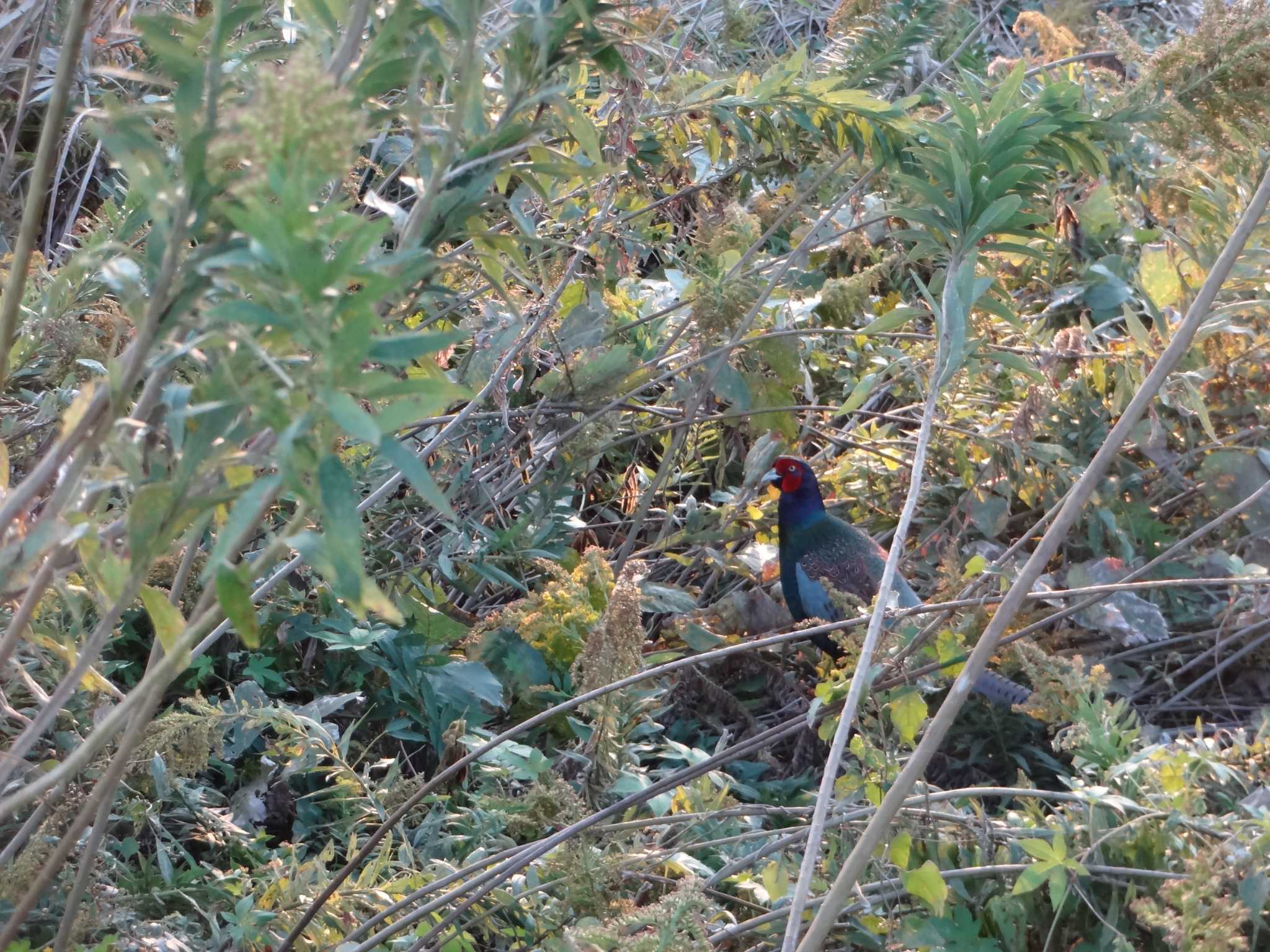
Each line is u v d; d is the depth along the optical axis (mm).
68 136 3785
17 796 1335
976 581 3381
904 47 4035
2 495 1679
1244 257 3170
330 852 2822
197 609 1418
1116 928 2506
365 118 1155
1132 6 6832
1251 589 4203
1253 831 2580
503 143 1558
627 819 3021
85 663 1361
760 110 3873
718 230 4223
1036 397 4332
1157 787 2684
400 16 1375
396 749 3799
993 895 2713
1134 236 5086
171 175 1416
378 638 3600
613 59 1636
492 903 2658
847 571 4418
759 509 4941
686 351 4660
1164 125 2898
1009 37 6164
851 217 5535
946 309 2432
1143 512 4523
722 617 4609
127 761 1622
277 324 1084
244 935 2570
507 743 3393
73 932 2258
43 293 2770
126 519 1355
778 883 2494
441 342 1100
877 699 2695
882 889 2654
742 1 4707
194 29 1347
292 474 1078
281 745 2990
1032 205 3254
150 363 1284
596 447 4219
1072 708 2873
